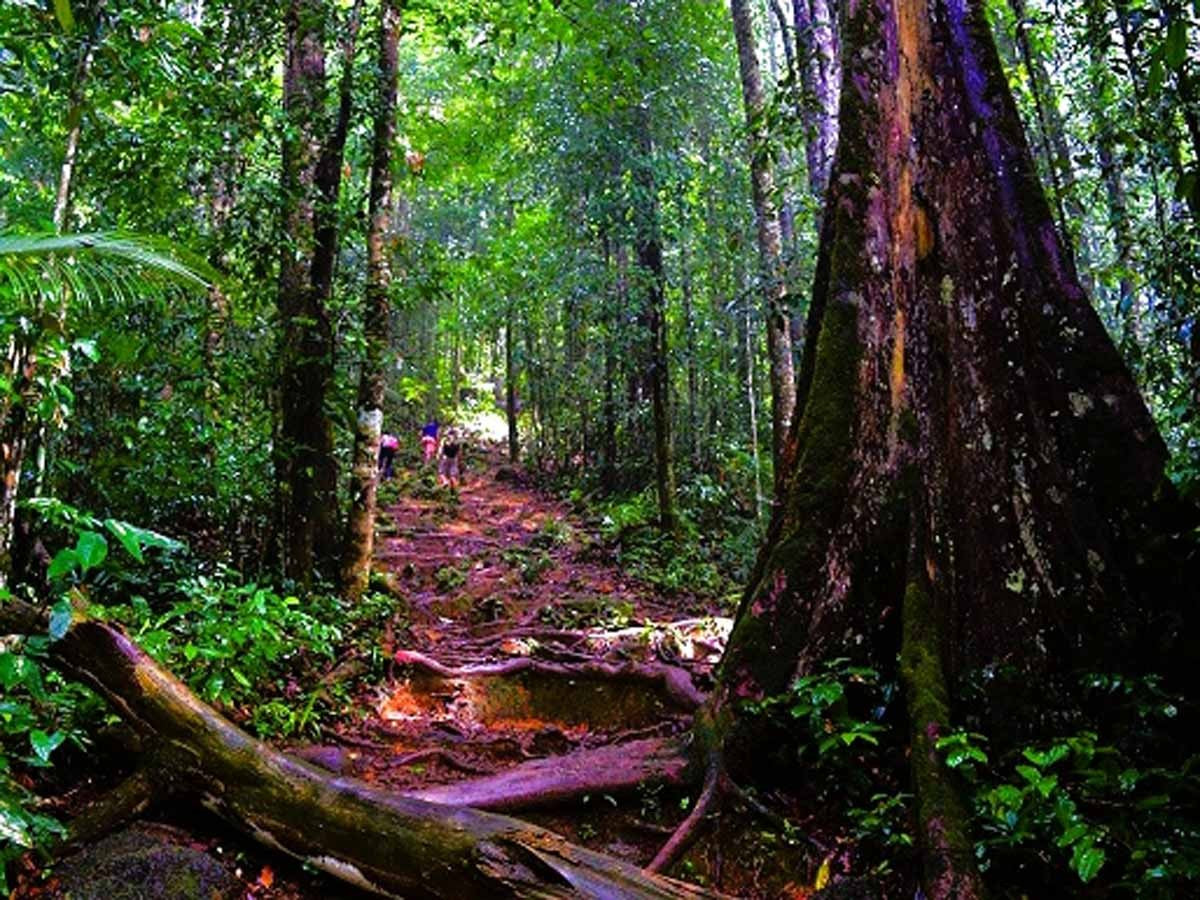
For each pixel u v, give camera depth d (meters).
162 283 3.44
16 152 8.23
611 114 12.84
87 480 6.11
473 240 25.83
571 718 6.45
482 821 3.23
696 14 13.20
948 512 4.21
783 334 9.79
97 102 5.64
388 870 3.17
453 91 15.44
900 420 4.37
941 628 4.05
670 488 12.82
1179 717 3.66
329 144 7.43
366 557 7.34
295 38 7.59
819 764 3.98
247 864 3.43
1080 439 4.08
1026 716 3.85
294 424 7.41
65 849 3.21
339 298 7.61
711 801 3.97
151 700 3.50
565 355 21.22
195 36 4.88
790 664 4.28
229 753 3.46
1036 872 3.17
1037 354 4.20
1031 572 4.03
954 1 4.60
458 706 6.34
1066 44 6.60
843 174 4.68
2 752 3.19
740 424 16.67
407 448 24.34
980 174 4.43
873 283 4.50
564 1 9.59
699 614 9.52
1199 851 2.86
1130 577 3.91
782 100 7.52
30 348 3.62
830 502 4.40
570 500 16.94
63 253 2.91
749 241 14.56
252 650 4.86
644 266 13.76
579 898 2.94
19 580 4.52
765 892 3.62
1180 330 4.88
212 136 6.31
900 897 3.33
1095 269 6.13
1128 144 5.23
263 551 7.18
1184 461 3.56
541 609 8.89
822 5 10.45
